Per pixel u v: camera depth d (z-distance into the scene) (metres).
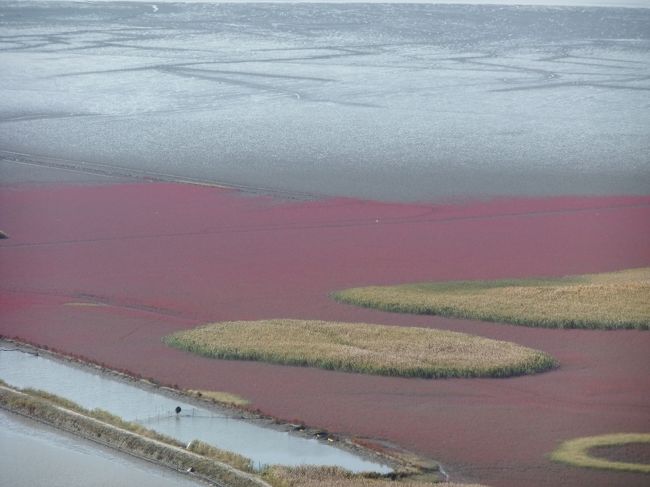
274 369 60.91
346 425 52.28
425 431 51.38
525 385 57.84
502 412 53.88
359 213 106.75
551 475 45.94
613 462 47.16
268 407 54.88
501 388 57.44
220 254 90.69
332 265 86.69
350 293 76.94
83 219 104.81
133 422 52.34
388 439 50.44
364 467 47.19
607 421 52.28
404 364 60.00
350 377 59.31
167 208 109.44
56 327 70.31
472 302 73.50
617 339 66.31
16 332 69.00
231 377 59.66
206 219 104.44
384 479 45.44
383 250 91.88
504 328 68.94
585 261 87.44
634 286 76.69
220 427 52.00
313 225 101.75
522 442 49.81
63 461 48.31
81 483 45.97
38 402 54.44
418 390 57.06
